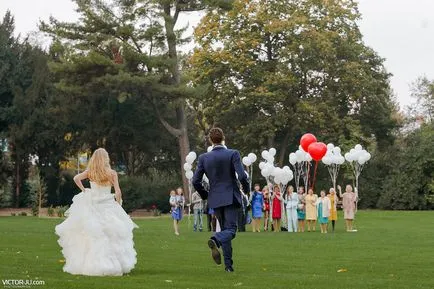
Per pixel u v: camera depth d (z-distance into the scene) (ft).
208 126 219.41
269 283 36.47
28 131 192.44
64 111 193.47
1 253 55.31
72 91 173.47
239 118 197.16
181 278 38.40
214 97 197.47
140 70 178.50
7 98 197.47
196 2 182.80
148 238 81.92
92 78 171.01
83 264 39.17
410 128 221.46
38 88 194.08
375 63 210.18
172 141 211.41
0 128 196.85
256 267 46.70
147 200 189.26
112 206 40.19
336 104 199.62
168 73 179.22
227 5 178.70
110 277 38.04
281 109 194.49
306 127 194.70
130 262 39.99
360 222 129.08
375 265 48.75
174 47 179.93
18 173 201.16
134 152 215.10
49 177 201.46
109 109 195.42
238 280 37.78
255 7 195.62
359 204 200.64
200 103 212.43
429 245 70.13
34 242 70.79
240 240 78.74
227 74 196.44
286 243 73.31
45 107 194.29
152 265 46.96
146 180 198.18
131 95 184.14
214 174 39.91
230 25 196.24
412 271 44.65
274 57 199.11
